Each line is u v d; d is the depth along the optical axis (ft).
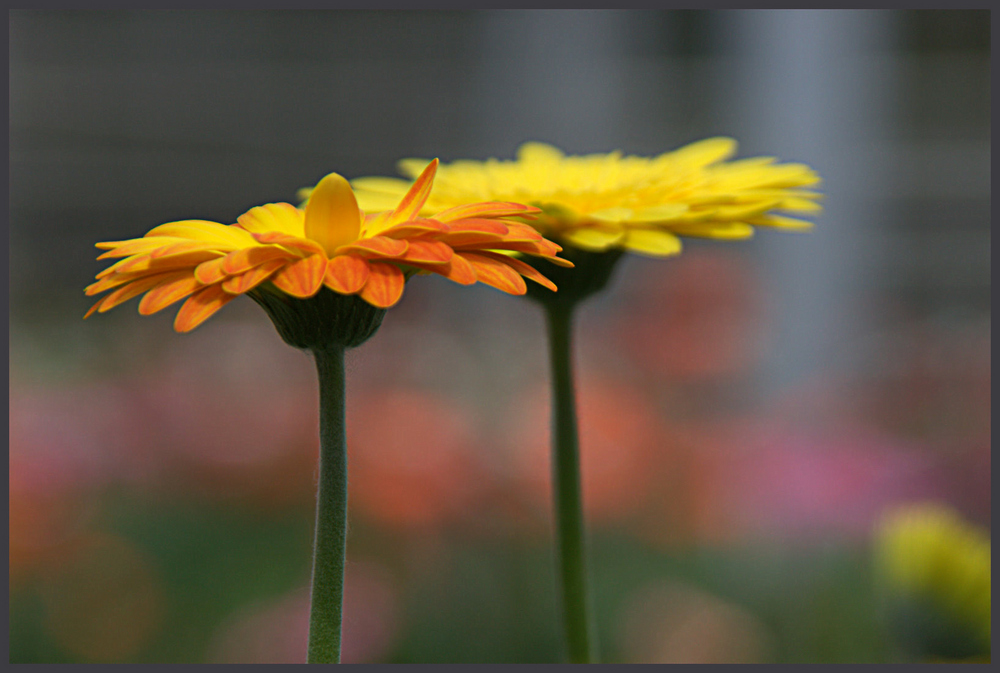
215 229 2.67
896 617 3.14
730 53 10.62
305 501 5.57
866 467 5.17
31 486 4.64
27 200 11.28
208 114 11.75
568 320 2.97
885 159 10.00
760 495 5.20
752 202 2.96
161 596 4.87
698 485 5.40
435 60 11.90
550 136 11.16
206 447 5.41
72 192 11.41
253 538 5.49
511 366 7.52
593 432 5.51
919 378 7.33
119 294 2.62
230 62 12.11
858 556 5.09
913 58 10.43
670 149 10.61
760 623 4.94
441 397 6.32
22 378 7.29
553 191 2.93
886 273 9.93
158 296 2.59
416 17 11.93
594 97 11.09
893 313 9.32
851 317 9.12
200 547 5.36
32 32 11.75
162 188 11.58
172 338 7.96
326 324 2.65
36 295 10.82
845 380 7.38
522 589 5.02
